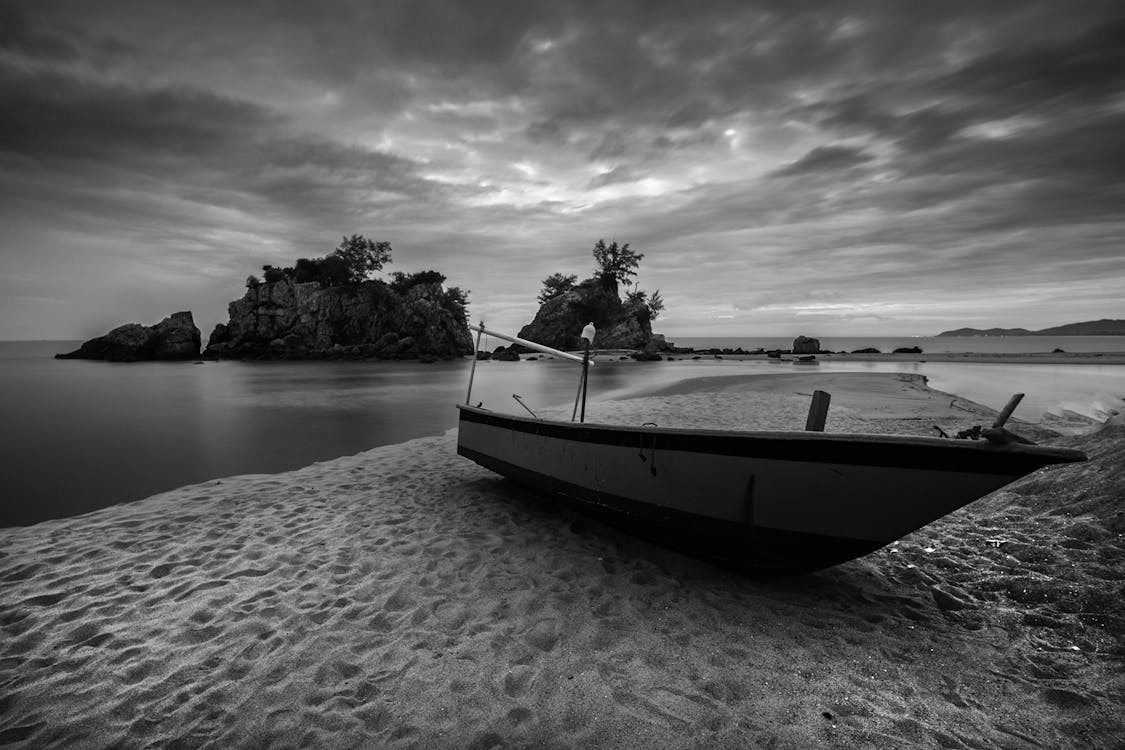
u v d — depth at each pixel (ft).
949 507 12.01
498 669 11.32
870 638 12.36
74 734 9.43
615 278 282.77
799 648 12.01
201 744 9.22
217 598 14.26
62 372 121.08
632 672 11.21
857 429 38.04
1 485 26.16
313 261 231.09
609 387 81.35
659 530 17.04
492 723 9.73
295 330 209.36
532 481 21.68
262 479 27.09
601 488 18.22
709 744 9.14
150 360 184.34
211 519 20.66
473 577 15.75
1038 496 19.29
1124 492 16.40
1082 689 10.03
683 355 217.36
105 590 14.70
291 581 15.33
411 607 13.93
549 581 15.53
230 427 44.70
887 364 132.67
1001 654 11.44
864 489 12.96
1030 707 9.78
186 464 30.96
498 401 63.31
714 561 16.49
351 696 10.46
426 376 111.14
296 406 59.82
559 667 11.39
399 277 244.42
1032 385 75.92
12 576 15.55
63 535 18.86
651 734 9.41
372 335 219.41
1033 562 14.92
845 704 10.09
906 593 14.56
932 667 11.17
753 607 14.06
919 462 12.19
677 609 13.93
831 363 142.51
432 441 37.83
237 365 159.94
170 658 11.62
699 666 11.40
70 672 11.14
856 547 13.48
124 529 19.49
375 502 23.08
